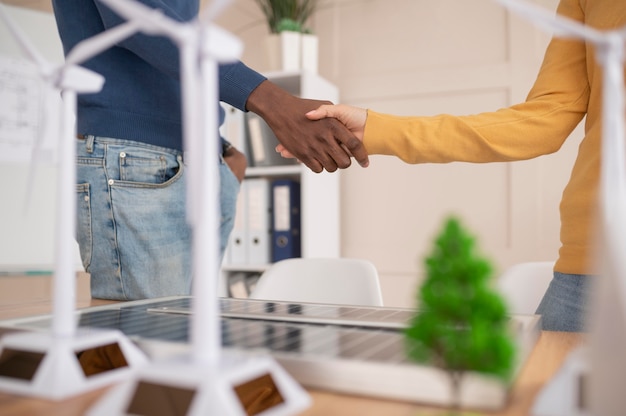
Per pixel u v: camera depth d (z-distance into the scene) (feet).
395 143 3.09
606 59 0.90
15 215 5.65
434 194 7.75
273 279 4.52
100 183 3.13
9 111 5.65
